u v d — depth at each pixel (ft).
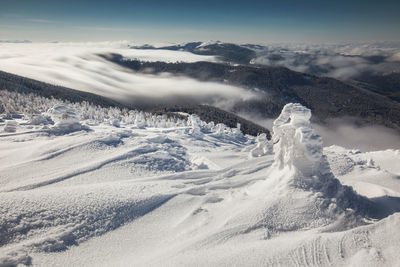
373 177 54.54
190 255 27.04
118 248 29.73
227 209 37.60
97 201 35.83
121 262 27.09
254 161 61.31
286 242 28.63
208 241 29.71
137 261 27.07
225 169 55.98
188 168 58.85
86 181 45.78
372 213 37.09
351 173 56.70
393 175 55.26
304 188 39.06
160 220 35.76
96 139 65.57
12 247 26.99
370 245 26.84
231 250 27.40
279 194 38.40
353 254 26.05
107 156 57.21
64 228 30.66
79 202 34.88
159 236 32.27
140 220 35.19
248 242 29.43
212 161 61.93
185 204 39.86
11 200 32.40
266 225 32.60
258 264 25.20
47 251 27.43
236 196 42.11
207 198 41.93
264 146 70.33
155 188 43.50
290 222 33.35
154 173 53.11
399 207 39.63
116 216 34.50
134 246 30.25
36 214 31.37
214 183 48.19
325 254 26.32
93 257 27.89
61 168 50.11
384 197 41.09
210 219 35.45
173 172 55.31
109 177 48.21
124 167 52.75
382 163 67.67
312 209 35.17
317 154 39.09
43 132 75.92
